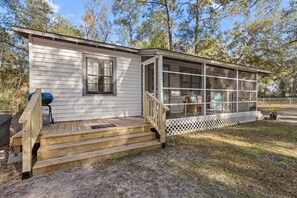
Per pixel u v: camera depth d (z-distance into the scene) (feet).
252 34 43.16
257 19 42.01
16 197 7.72
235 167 11.31
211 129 23.24
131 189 8.49
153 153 13.56
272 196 8.18
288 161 12.42
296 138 18.74
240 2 38.22
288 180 9.73
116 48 19.42
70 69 18.07
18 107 34.45
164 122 14.71
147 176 9.83
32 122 9.69
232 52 45.96
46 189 8.37
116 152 12.37
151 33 53.11
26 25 42.37
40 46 16.53
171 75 23.53
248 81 31.76
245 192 8.46
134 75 22.41
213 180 9.57
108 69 20.45
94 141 12.57
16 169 10.43
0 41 39.47
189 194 8.17
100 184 8.89
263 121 30.63
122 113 21.45
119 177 9.65
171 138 18.10
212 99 27.40
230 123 26.53
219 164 11.71
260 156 13.37
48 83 16.97
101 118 19.90
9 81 38.37
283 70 43.39
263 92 96.63
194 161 12.12
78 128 14.17
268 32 41.65
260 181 9.58
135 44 62.44
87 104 19.08
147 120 16.72
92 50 19.29
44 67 16.75
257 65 42.83
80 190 8.32
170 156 12.96
